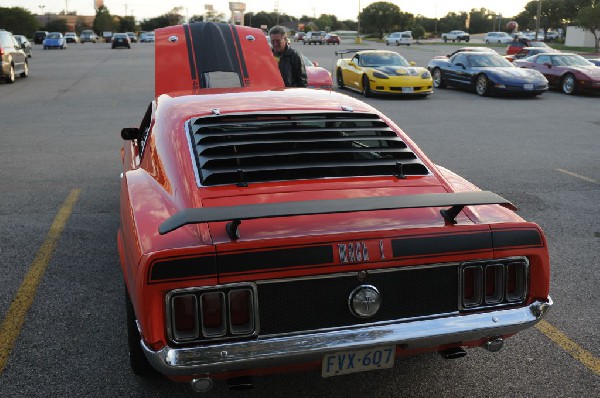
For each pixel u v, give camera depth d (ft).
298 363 7.90
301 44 217.77
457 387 10.12
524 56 81.25
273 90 12.69
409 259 7.98
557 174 25.59
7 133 35.58
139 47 184.75
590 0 196.85
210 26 20.17
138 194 9.53
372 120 10.93
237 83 19.35
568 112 46.37
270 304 7.70
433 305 8.27
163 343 7.49
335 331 7.91
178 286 7.36
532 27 301.63
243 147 9.73
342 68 61.98
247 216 7.04
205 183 9.00
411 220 8.48
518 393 9.93
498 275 8.44
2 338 11.67
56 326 12.16
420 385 10.21
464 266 8.26
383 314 8.12
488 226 8.31
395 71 54.49
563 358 11.04
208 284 7.43
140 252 7.84
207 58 19.39
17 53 70.49
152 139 10.82
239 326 7.67
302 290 7.79
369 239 7.89
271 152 9.68
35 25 312.91
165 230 6.91
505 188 23.16
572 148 31.55
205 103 11.34
